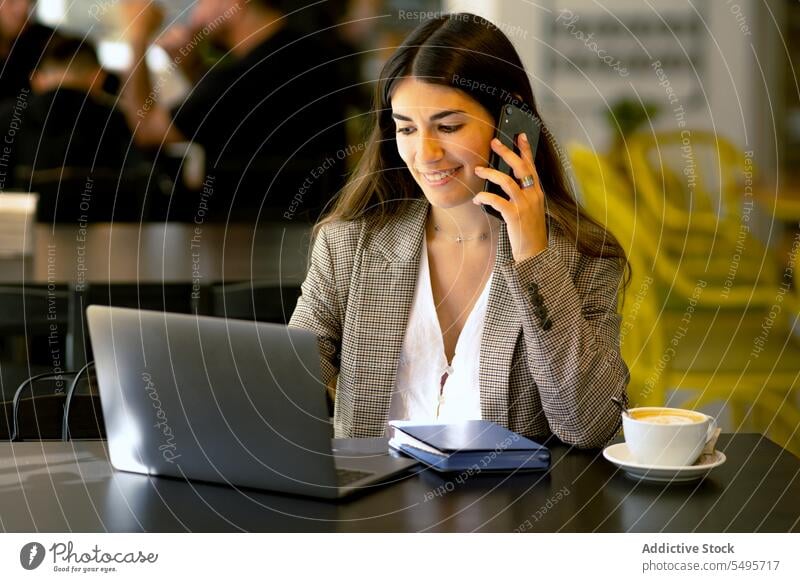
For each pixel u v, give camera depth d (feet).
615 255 5.03
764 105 16.02
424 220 5.16
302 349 3.52
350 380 5.09
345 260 5.23
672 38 16.08
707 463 3.89
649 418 3.97
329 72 11.80
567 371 4.41
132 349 3.81
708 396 8.36
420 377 5.09
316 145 11.69
